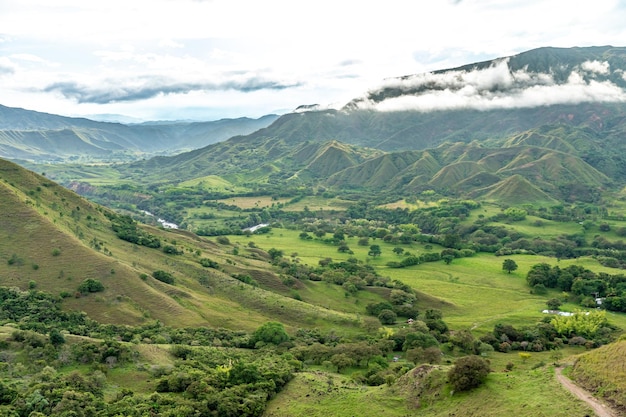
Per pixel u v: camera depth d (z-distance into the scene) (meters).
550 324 142.75
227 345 117.44
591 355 72.31
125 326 118.75
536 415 60.88
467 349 124.50
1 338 93.19
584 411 58.81
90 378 81.75
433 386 76.81
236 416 76.75
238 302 156.62
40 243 146.25
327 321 146.62
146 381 86.56
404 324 149.62
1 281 130.38
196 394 81.50
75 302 128.12
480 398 69.50
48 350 90.25
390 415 73.38
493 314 165.75
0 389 73.88
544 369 74.00
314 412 77.62
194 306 143.25
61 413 69.38
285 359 104.69
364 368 107.25
